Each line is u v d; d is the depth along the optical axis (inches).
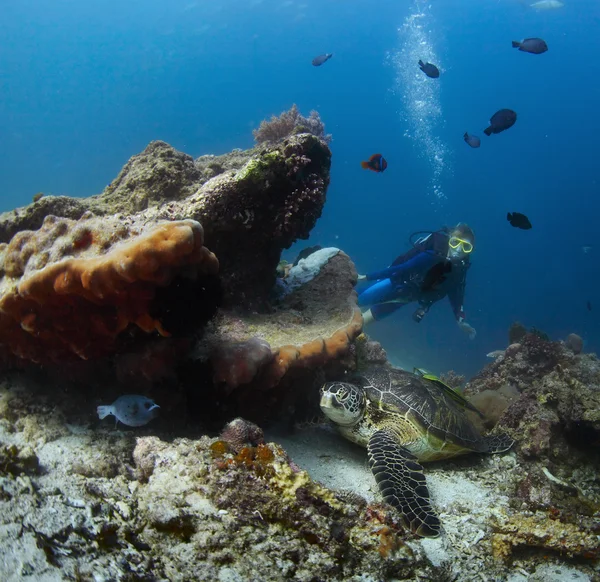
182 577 76.4
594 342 1027.3
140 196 189.3
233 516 86.0
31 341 110.7
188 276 103.7
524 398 195.3
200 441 102.1
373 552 92.7
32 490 80.5
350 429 153.4
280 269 236.5
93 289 90.8
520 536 121.7
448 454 157.2
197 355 125.0
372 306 358.0
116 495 90.4
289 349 135.3
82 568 68.3
